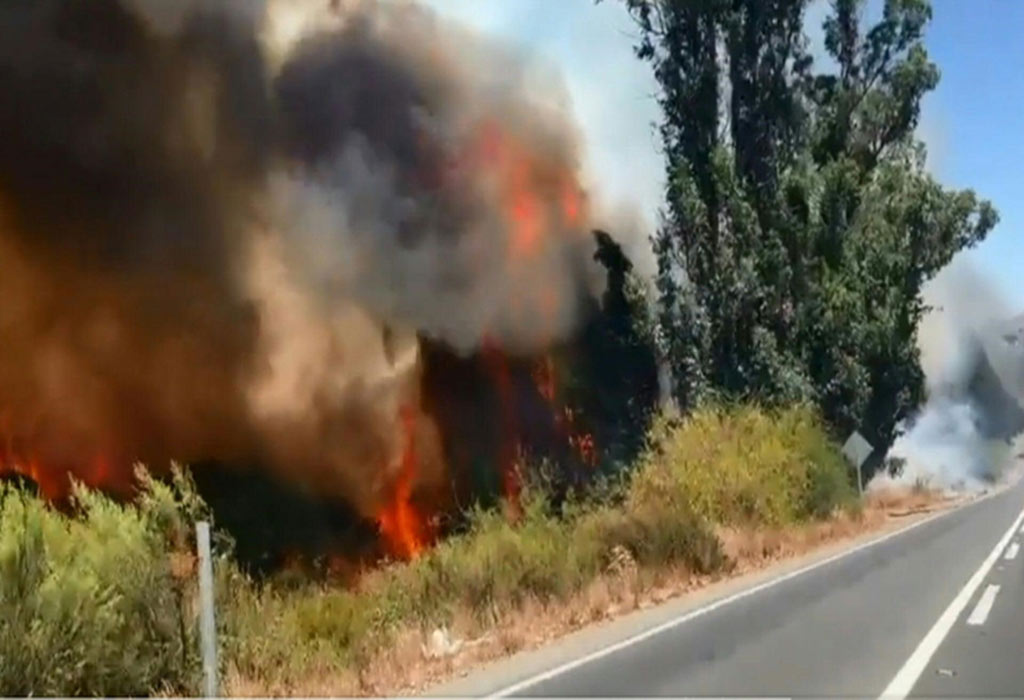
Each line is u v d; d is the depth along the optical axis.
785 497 30.56
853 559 22.73
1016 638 11.97
